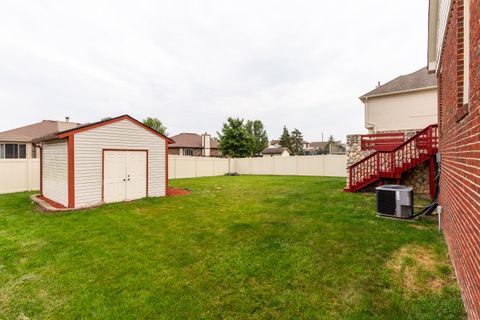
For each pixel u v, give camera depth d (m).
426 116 14.56
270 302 2.83
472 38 2.28
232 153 29.11
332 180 16.05
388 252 4.07
